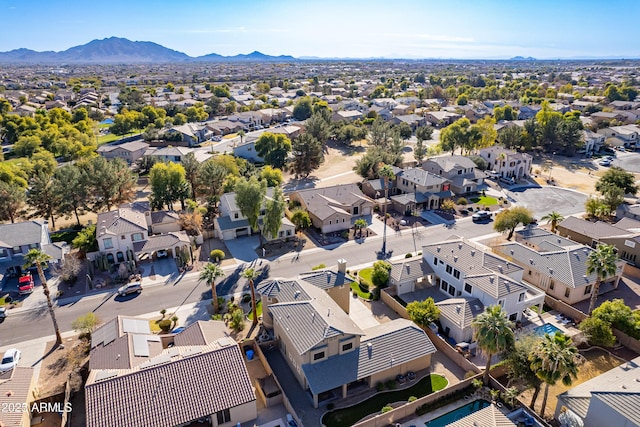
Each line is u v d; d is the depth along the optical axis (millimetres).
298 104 180500
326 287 47812
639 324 44188
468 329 44219
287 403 36312
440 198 85625
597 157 122000
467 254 53531
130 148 120562
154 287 56594
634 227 66938
